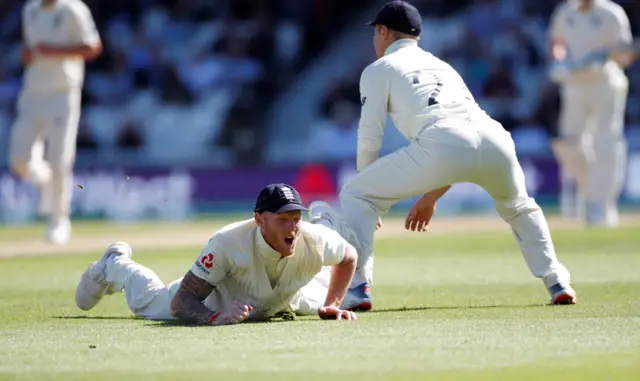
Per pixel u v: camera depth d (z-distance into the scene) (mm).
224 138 81812
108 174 75062
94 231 60719
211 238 19547
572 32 55594
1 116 79562
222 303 20312
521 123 78188
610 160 57469
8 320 21203
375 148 23172
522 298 24703
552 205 75312
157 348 16328
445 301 24281
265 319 20500
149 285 21062
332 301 20672
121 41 83250
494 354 15328
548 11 81750
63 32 46750
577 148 57188
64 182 48688
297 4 89312
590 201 58219
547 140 77250
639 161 75500
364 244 22547
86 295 21734
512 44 80562
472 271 33250
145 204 75438
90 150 79562
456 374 13789
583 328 18172
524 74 79625
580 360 14750
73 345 16906
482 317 20312
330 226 22203
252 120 83688
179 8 87000
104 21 84188
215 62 84312
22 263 37375
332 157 79938
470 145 21797
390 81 22734
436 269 34219
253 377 13734
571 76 56281
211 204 77312
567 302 22766
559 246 43062
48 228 49438
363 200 22734
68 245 47156
